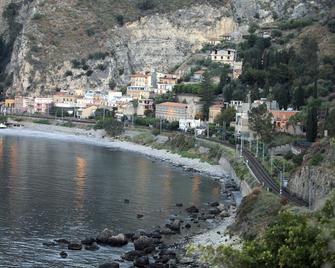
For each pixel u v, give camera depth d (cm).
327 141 16125
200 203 16250
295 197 14938
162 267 10525
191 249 7131
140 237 12044
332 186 12988
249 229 12281
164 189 18112
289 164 18925
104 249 11650
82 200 15812
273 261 6084
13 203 15038
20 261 10719
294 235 6175
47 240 12025
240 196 17400
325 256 5884
